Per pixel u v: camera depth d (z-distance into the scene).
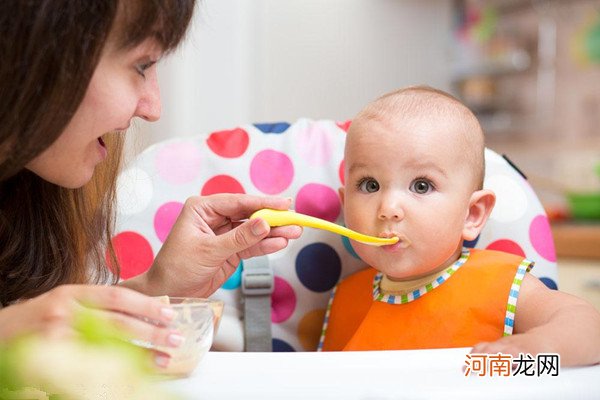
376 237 0.79
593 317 0.63
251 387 0.48
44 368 0.45
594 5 2.16
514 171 0.94
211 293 0.80
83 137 0.57
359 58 2.23
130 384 0.46
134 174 0.93
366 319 0.83
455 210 0.79
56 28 0.51
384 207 0.78
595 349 0.56
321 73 2.18
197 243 0.74
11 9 0.50
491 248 0.90
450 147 0.80
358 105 2.24
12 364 0.45
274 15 2.10
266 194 0.92
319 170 0.94
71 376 0.45
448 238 0.79
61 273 0.76
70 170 0.60
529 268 0.79
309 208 0.92
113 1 0.52
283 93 2.13
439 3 2.30
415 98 0.83
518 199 0.91
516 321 0.77
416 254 0.78
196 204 0.78
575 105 2.21
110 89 0.56
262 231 0.70
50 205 0.76
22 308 0.48
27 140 0.54
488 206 0.85
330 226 0.72
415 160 0.78
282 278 0.90
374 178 0.80
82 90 0.53
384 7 2.25
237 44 2.02
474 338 0.77
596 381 0.51
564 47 2.23
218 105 2.00
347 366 0.52
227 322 0.88
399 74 2.29
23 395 0.45
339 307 0.89
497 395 0.47
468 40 2.33
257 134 0.97
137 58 0.57
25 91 0.52
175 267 0.75
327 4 2.17
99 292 0.49
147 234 0.91
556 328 0.58
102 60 0.55
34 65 0.51
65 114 0.53
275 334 0.90
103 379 0.46
